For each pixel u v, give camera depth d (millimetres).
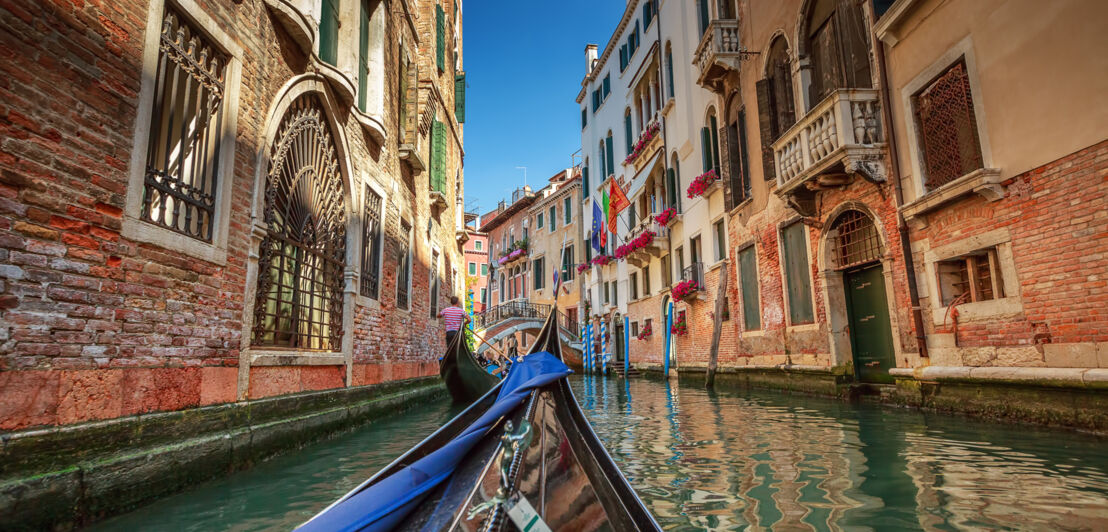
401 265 9680
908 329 6801
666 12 17016
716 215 13281
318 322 6020
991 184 5379
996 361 5496
